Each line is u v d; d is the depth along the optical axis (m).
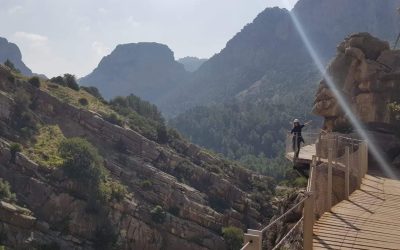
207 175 91.88
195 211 80.44
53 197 67.75
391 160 26.25
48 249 60.81
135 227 72.31
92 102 102.12
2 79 84.62
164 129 102.25
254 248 5.38
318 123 136.75
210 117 197.75
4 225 58.34
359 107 31.25
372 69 31.12
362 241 10.27
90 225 67.81
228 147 172.88
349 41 33.91
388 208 13.94
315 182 11.69
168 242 74.75
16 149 70.94
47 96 90.38
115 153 87.88
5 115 78.50
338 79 33.09
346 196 15.25
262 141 172.12
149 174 83.94
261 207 90.69
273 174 123.62
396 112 29.19
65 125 89.00
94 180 71.44
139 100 139.88
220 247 77.25
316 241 10.16
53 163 71.44
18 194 66.44
